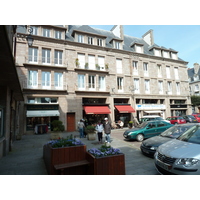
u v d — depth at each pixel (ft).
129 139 33.19
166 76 80.38
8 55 13.83
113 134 45.03
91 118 60.23
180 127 22.86
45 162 17.10
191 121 60.39
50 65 53.26
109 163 11.40
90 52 62.08
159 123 34.01
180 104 81.71
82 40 62.90
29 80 51.26
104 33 78.74
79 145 13.92
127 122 67.36
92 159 11.71
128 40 85.40
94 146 28.12
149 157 20.57
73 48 58.85
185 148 12.60
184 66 88.07
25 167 16.51
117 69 67.87
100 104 60.18
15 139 36.58
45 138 38.96
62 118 53.36
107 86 63.36
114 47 69.00
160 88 78.43
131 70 69.97
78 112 56.03
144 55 74.59
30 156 21.29
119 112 61.46
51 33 56.18
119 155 11.86
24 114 48.47
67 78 56.13
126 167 16.74
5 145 21.65
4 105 22.56
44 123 51.78
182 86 85.51
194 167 10.82
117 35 79.41
